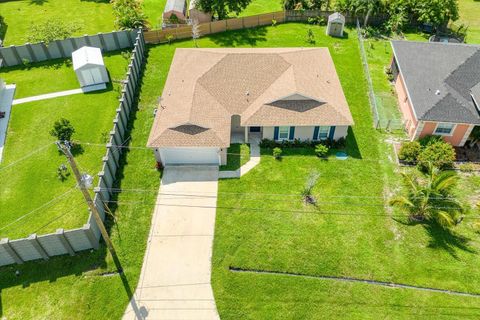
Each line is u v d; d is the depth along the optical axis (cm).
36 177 2766
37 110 3334
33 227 2455
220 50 3609
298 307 2127
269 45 4234
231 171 2867
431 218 2555
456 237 2461
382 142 3119
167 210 2603
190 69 3372
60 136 2941
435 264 2323
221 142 2783
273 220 2541
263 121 2942
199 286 2222
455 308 2127
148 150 3009
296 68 3259
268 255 2355
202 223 2530
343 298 2164
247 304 2141
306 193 2667
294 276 2261
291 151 3025
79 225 2456
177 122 2859
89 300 2150
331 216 2569
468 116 2902
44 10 4831
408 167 2917
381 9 4494
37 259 2319
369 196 2702
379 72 3875
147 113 3331
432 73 3225
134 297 2175
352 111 3400
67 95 3506
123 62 3931
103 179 2542
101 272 2267
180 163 2917
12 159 2906
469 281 2247
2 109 3353
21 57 3866
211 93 3116
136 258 2342
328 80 3281
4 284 2208
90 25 4525
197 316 2103
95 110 3334
